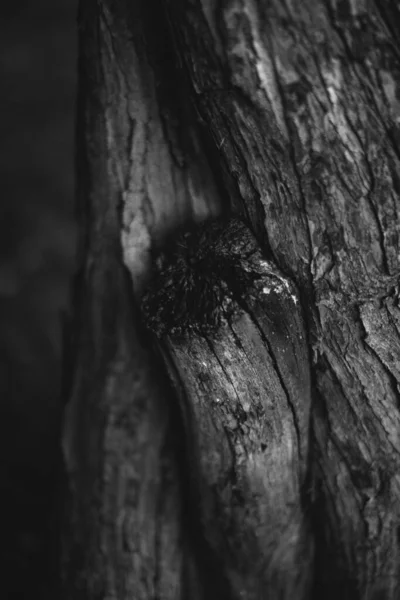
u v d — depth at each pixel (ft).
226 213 1.72
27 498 2.76
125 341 1.87
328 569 1.85
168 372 1.75
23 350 3.90
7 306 4.20
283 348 1.61
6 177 5.17
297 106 1.58
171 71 1.71
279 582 1.82
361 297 1.62
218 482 1.77
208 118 1.63
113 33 1.71
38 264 4.58
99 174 1.81
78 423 1.93
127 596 1.90
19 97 5.72
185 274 1.64
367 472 1.73
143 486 1.89
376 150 1.58
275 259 1.63
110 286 1.86
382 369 1.66
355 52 1.56
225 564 1.83
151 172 1.77
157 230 1.77
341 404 1.70
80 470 1.93
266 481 1.73
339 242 1.61
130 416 1.88
